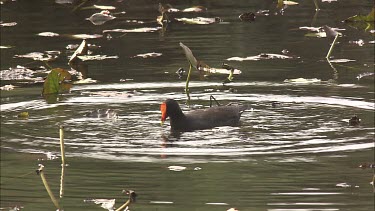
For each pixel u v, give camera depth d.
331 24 20.20
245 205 10.12
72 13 21.77
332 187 10.73
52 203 10.34
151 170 11.42
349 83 15.52
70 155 12.07
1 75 16.64
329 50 17.48
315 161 11.67
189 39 18.92
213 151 12.15
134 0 23.34
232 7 22.30
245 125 13.32
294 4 22.52
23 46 18.70
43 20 20.97
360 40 18.56
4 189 10.90
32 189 10.88
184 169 11.43
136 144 12.49
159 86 15.60
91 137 12.80
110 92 15.21
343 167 11.45
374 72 16.20
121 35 19.53
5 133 13.06
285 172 11.26
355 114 13.74
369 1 22.64
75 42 18.98
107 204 10.21
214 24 20.25
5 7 22.47
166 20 20.61
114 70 16.73
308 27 19.81
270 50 17.92
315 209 9.96
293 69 16.50
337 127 13.07
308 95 14.83
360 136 12.66
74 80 16.03
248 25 20.09
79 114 14.01
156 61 17.34
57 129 13.22
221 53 17.72
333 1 22.73
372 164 11.38
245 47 18.20
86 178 11.19
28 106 14.52
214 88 15.41
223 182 10.88
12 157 12.03
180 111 13.18
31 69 16.95
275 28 19.78
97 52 18.09
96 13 21.06
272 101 14.54
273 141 12.51
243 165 11.54
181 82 15.85
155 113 14.02
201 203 10.21
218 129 13.12
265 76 16.05
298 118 13.59
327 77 15.93
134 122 13.55
